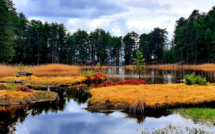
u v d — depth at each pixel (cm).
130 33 9562
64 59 7894
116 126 680
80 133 612
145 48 8788
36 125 699
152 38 8475
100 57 9619
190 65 6253
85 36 9000
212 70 4022
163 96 1052
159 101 938
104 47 9638
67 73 3434
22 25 5941
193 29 6525
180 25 8256
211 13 7931
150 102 921
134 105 872
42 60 6391
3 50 3831
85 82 2162
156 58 8981
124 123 718
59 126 687
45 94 1280
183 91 1199
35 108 975
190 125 672
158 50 8288
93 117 802
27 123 728
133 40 9512
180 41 6919
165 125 683
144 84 1658
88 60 9456
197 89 1256
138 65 2333
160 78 2527
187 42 6906
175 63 7288
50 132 627
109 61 10344
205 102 944
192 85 1450
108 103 974
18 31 5606
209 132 600
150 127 666
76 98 1241
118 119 767
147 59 9075
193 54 6475
